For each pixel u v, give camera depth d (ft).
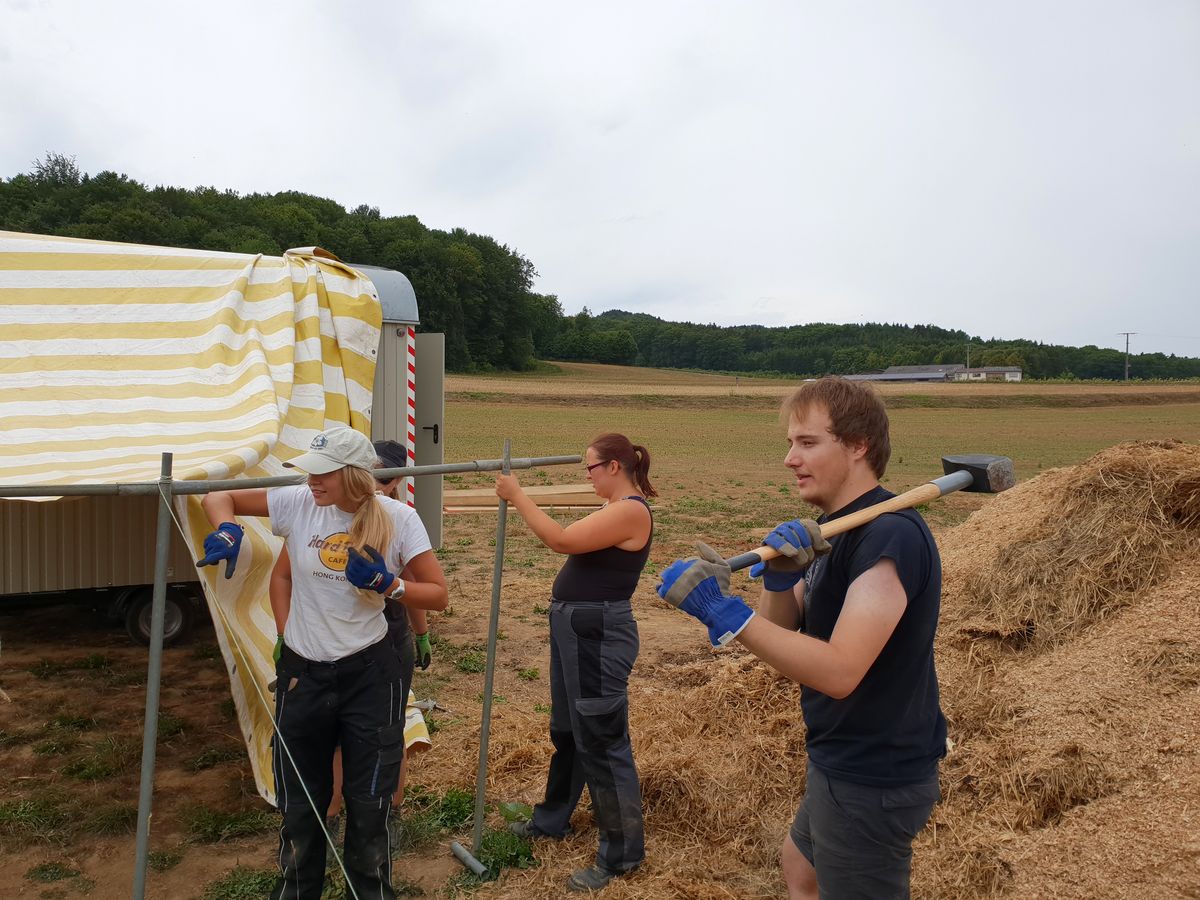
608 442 12.28
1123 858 10.32
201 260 19.74
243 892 12.01
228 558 9.61
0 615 25.88
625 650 12.06
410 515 10.96
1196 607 15.10
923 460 98.58
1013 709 14.55
